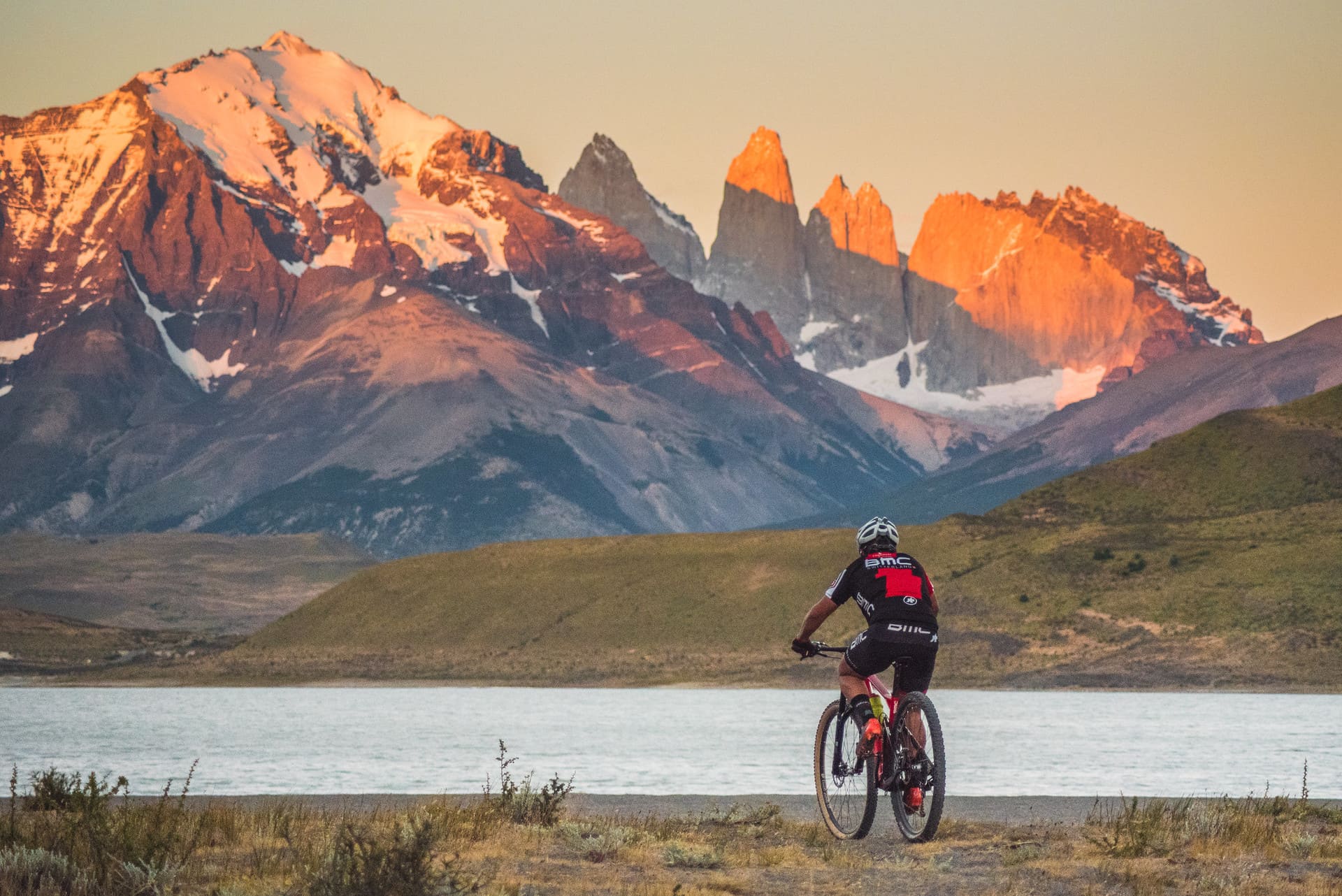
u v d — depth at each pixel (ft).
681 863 171.22
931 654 175.52
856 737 182.50
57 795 218.18
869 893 149.69
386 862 139.64
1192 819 219.20
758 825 219.00
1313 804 262.67
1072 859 178.29
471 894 140.87
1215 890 153.28
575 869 165.89
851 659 179.11
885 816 251.39
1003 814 258.98
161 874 148.97
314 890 139.54
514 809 225.35
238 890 143.23
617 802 289.12
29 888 144.25
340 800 282.56
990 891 150.71
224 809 211.20
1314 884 156.66
